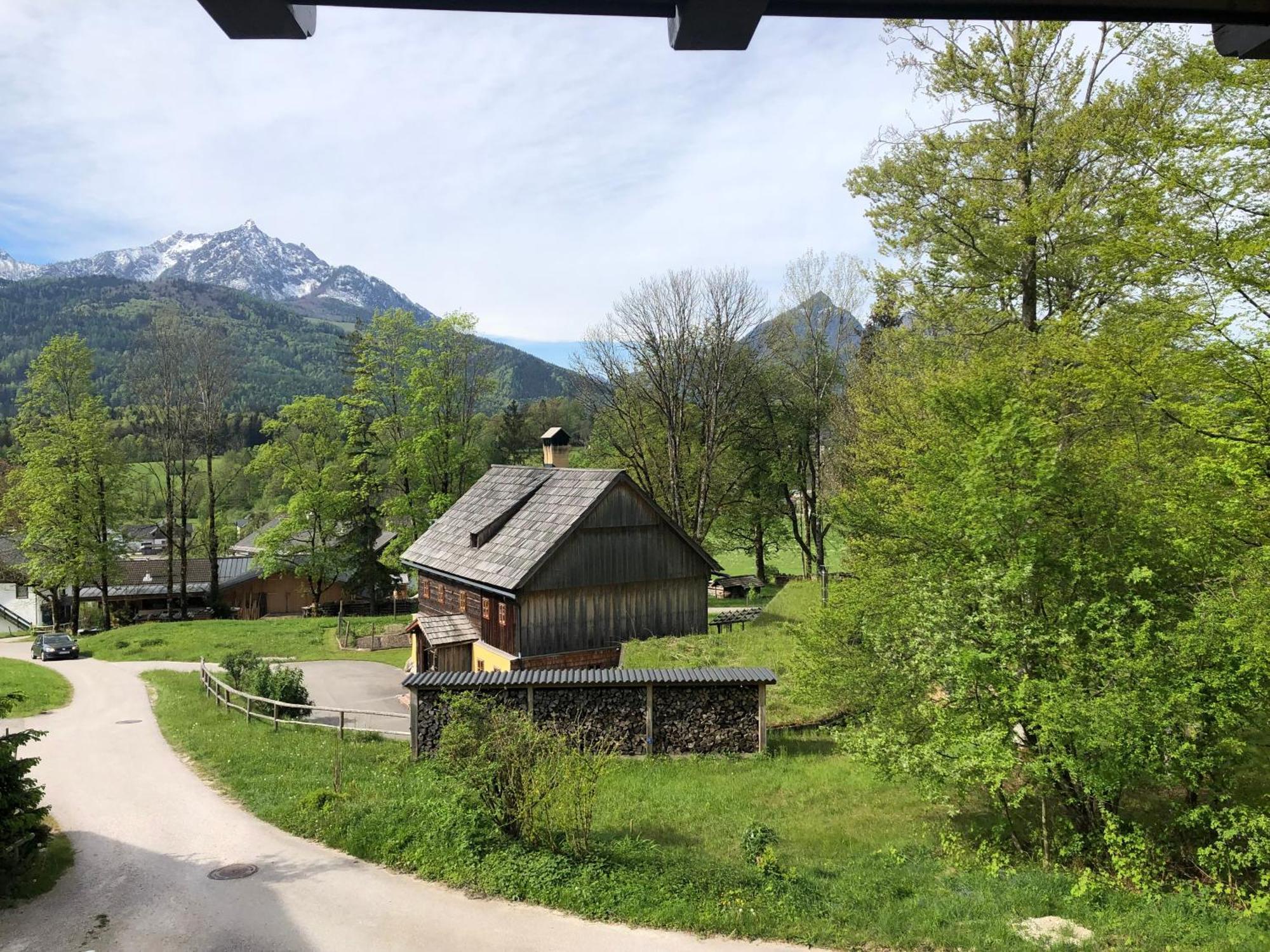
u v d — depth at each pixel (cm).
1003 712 1091
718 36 242
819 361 4116
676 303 3903
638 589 2636
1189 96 1359
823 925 920
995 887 991
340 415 4844
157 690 2859
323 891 1066
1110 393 1164
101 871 1157
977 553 1202
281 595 6075
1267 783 1088
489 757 1236
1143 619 1099
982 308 1944
